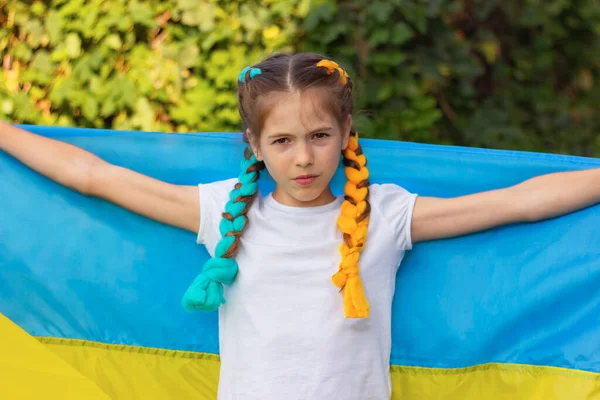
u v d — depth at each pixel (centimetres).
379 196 229
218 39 364
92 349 242
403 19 368
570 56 439
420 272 237
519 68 421
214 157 245
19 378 202
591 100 443
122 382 239
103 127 376
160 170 245
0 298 242
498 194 226
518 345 233
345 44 370
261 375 216
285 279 221
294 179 212
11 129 237
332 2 361
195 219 231
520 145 401
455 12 379
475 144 395
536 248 231
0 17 375
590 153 425
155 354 243
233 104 368
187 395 239
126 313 244
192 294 217
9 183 243
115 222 243
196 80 373
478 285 235
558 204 223
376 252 223
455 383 236
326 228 225
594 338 226
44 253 243
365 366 218
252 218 228
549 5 418
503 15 418
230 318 224
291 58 216
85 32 362
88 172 235
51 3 372
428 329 238
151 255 243
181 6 364
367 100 369
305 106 206
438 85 387
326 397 214
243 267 223
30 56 374
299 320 218
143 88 365
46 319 242
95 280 243
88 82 367
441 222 228
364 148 242
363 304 213
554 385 227
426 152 240
